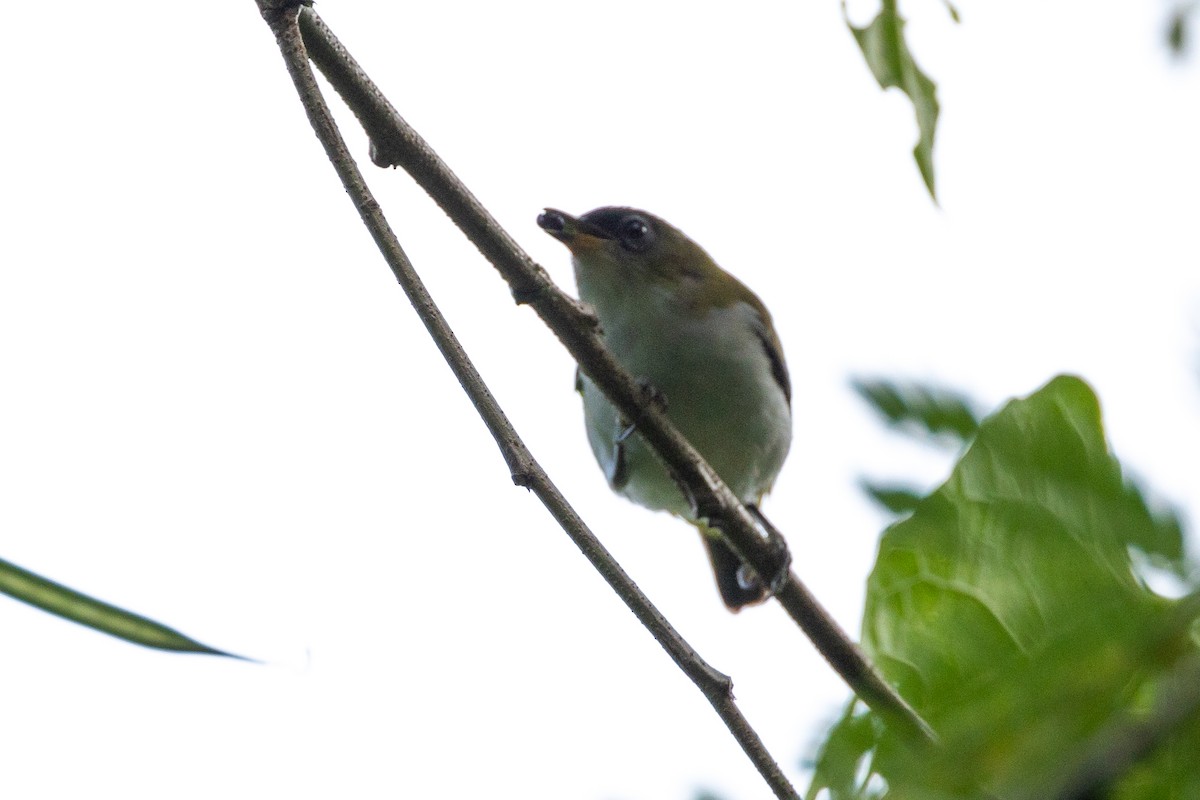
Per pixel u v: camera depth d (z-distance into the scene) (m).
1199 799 2.72
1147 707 2.79
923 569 3.29
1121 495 2.93
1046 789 2.72
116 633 3.38
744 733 6.09
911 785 2.87
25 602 3.35
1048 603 2.97
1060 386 3.11
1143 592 2.88
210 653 3.43
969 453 3.05
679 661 6.29
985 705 2.95
